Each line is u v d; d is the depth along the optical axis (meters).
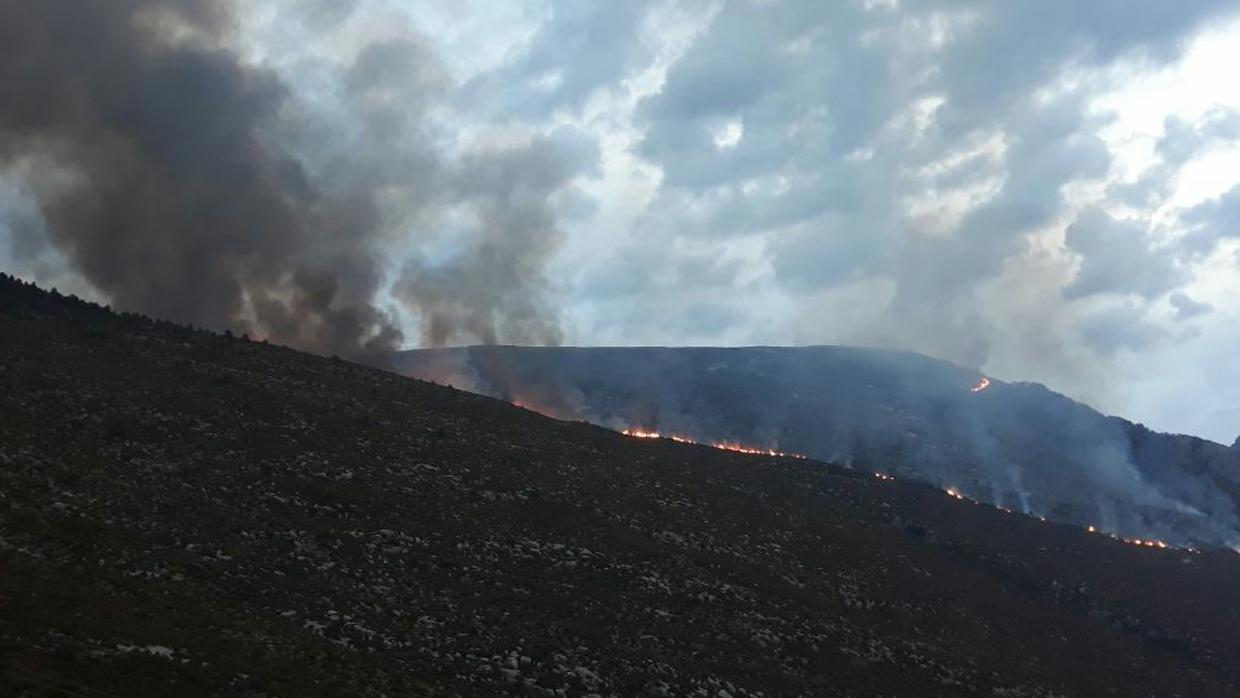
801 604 63.25
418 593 50.84
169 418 62.34
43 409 58.62
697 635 55.16
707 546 66.94
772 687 52.00
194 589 43.31
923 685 58.06
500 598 52.78
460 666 44.06
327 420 69.31
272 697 35.12
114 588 40.34
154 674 34.28
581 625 52.34
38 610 36.09
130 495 50.97
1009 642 68.75
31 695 30.50
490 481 66.75
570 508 65.94
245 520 52.62
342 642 43.00
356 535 54.88
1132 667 70.00
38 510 45.19
